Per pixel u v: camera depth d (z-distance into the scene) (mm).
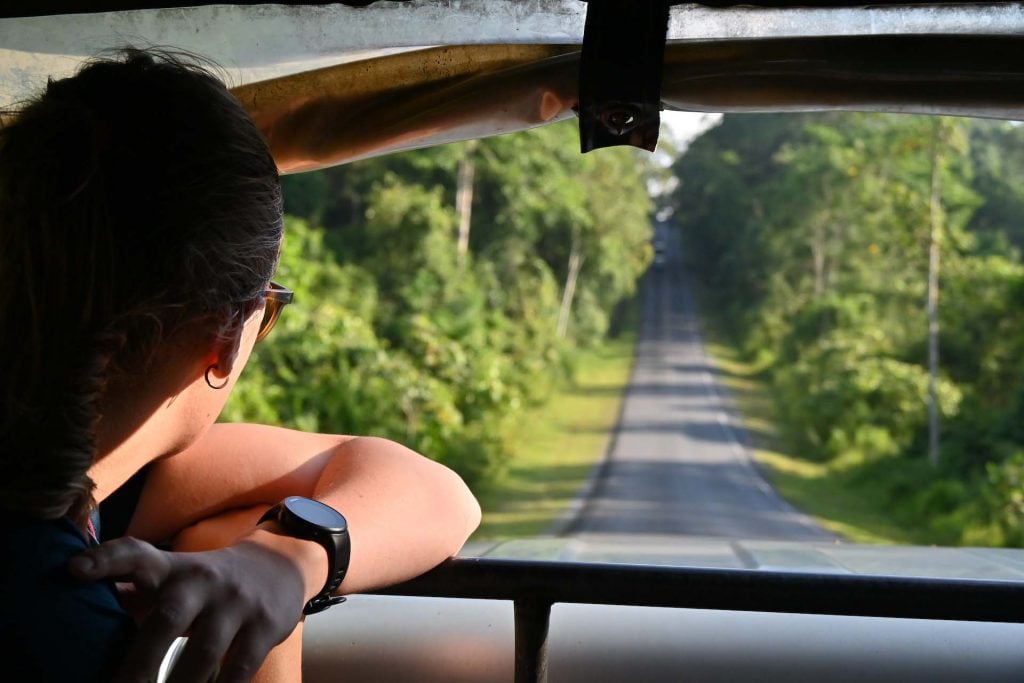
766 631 1185
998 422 29219
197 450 1020
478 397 25391
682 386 48531
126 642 675
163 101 740
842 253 50031
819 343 43875
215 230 735
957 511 22688
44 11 1050
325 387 17156
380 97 1147
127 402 760
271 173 781
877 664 1131
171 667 785
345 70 1138
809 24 1041
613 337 63156
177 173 726
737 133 77812
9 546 686
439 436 19688
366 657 1143
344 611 1243
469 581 970
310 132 1163
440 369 24672
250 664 685
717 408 43500
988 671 1128
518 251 42125
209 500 1001
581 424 37656
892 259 39656
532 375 36531
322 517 771
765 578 962
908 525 23797
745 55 1053
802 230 53812
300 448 1038
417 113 1151
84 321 717
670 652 1143
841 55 1049
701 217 82125
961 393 33844
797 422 38469
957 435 29844
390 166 38250
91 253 717
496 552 1476
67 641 660
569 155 43562
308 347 17344
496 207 41969
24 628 660
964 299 35531
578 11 1055
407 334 24750
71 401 715
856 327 41875
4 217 728
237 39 1104
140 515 1001
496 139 40969
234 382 825
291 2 1066
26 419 708
